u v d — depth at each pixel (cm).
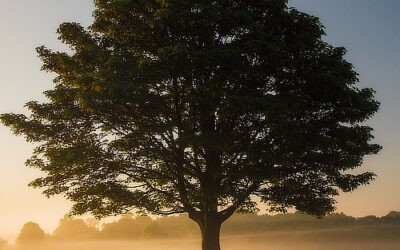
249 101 1464
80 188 1939
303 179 1858
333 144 1748
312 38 1689
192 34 1652
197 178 2002
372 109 1717
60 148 1845
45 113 1794
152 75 1572
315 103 1667
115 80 1527
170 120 1672
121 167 1872
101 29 1788
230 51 1531
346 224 16850
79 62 1872
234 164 1778
